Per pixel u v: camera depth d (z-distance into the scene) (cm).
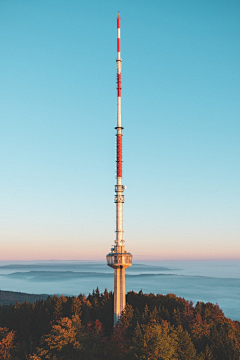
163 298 13762
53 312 12250
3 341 10281
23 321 11856
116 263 12725
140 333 9481
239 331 11325
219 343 9662
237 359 9069
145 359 8625
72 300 13312
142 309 12706
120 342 9550
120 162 14362
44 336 10394
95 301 13050
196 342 10094
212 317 12094
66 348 9300
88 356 9312
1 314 12962
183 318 11462
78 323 10450
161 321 10744
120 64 15025
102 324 12038
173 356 8850
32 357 9219
